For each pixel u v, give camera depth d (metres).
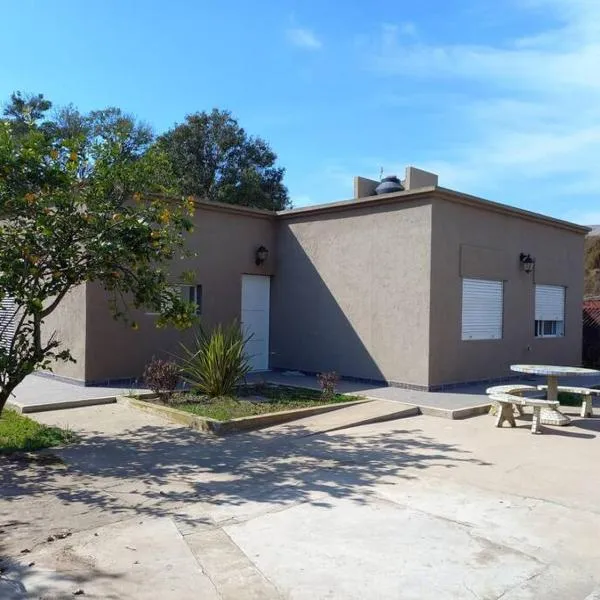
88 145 7.53
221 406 9.64
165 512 5.27
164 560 4.27
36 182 6.84
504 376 13.78
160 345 12.67
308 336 14.27
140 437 8.12
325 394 10.88
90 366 11.59
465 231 12.64
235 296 14.12
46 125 24.06
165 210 7.70
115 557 4.30
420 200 12.00
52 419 9.05
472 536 4.77
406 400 10.77
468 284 12.87
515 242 14.15
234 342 11.09
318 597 3.75
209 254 13.54
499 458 7.22
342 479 6.32
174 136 29.84
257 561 4.27
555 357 15.66
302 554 4.39
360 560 4.30
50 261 7.21
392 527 4.94
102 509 5.34
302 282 14.43
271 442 7.96
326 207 13.66
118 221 7.15
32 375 13.06
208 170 29.88
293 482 6.20
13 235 7.07
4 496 5.68
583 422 9.58
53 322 12.50
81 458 7.02
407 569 4.15
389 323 12.51
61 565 4.16
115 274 7.53
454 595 3.79
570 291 16.30
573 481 6.28
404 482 6.21
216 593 3.79
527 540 4.70
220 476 6.41
